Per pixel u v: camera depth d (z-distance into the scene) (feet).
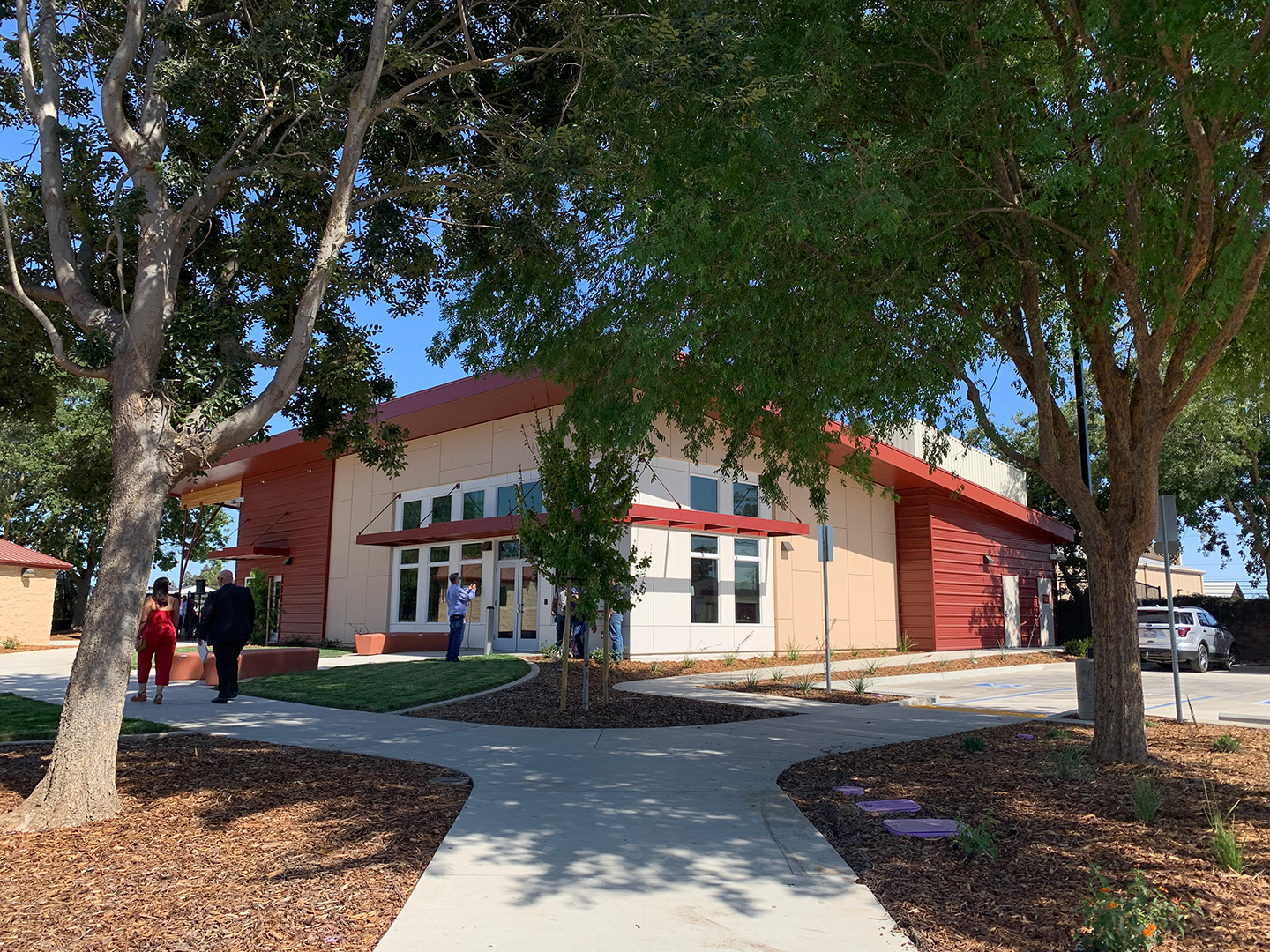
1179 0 20.04
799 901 14.14
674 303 24.49
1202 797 20.79
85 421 99.71
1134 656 26.32
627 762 26.00
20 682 47.06
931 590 82.69
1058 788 21.97
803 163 24.13
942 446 31.14
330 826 18.62
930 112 28.45
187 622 85.05
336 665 56.18
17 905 14.07
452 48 31.63
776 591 70.54
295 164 29.01
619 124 27.78
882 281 25.96
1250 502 95.81
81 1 27.78
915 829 18.17
